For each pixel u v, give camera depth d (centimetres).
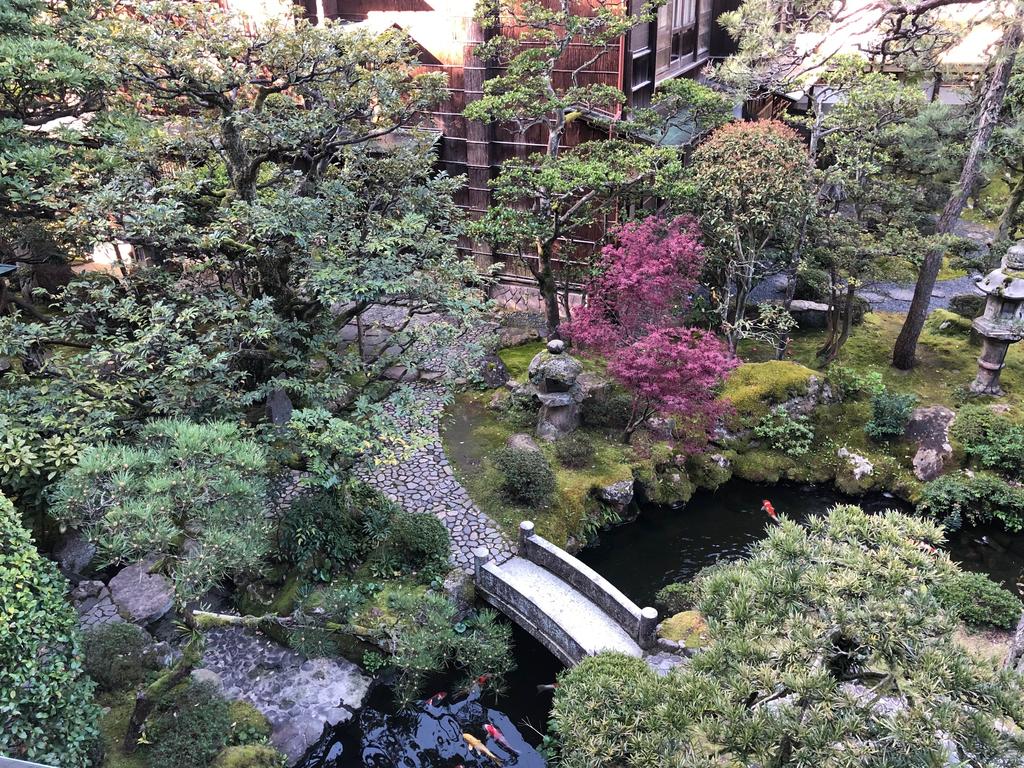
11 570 809
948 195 2116
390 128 1527
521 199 2247
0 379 1227
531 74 1988
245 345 1292
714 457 1772
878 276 1881
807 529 831
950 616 621
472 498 1570
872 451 1778
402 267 1208
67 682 863
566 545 1523
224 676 1194
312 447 1219
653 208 2330
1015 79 1958
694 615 1290
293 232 1178
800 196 1725
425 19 2162
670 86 1936
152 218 1123
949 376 1972
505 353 2062
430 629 1200
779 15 1861
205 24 1339
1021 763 545
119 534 812
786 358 2072
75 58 1305
